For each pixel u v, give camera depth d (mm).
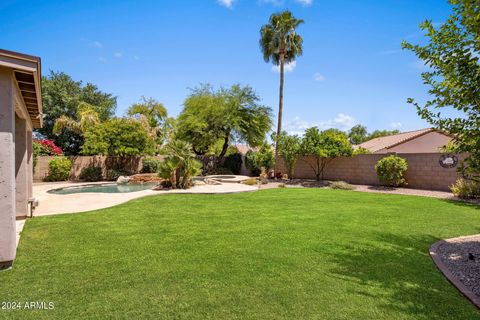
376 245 5246
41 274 3861
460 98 4078
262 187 16109
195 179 20312
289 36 23547
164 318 2850
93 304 3105
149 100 34500
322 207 9258
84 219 7133
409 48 4484
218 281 3689
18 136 7203
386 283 3693
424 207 9344
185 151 14617
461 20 3941
